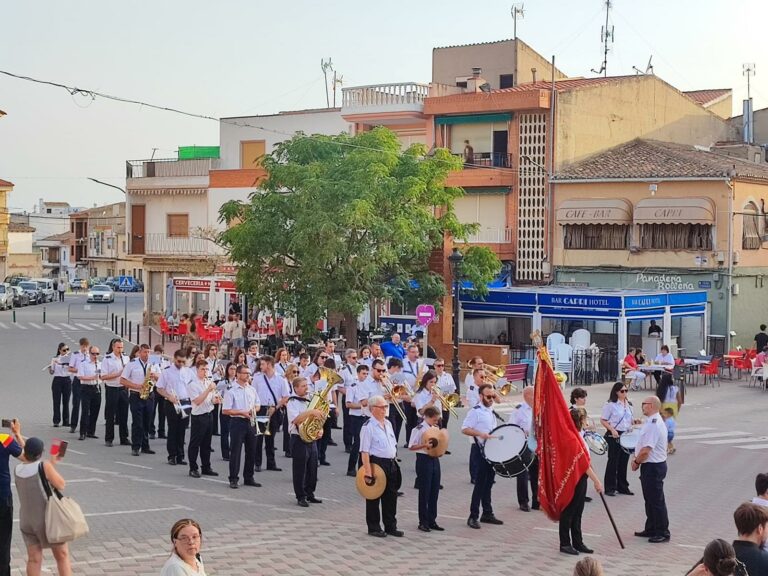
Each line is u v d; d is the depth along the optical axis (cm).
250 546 1506
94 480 1981
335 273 3812
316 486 1994
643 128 5303
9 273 11931
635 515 1812
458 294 3438
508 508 1847
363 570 1399
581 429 1820
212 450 2330
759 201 4616
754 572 975
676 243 4506
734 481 2138
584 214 4662
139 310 7912
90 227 13050
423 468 1648
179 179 6150
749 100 5975
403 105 5081
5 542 1248
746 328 4559
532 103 4769
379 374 2080
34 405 3038
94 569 1359
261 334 4469
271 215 3850
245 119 5931
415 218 3869
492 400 1716
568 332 4209
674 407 2470
